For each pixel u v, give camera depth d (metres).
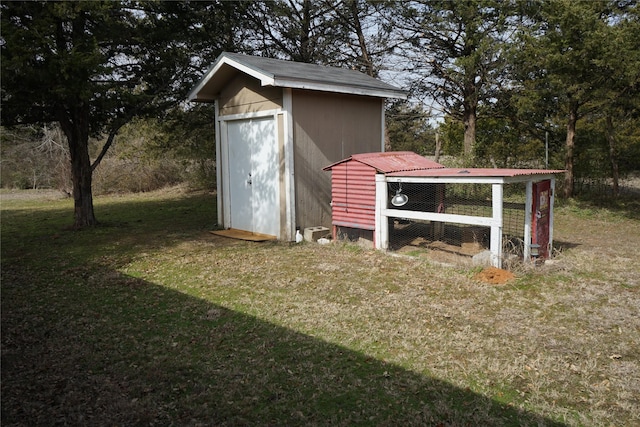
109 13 8.55
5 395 2.95
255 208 8.62
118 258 6.77
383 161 7.05
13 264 6.60
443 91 15.55
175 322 4.20
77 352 3.58
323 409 2.73
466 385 2.96
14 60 6.54
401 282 5.26
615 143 12.59
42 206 14.68
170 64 9.67
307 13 14.98
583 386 2.94
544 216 6.18
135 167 18.27
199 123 13.66
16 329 4.08
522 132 15.16
